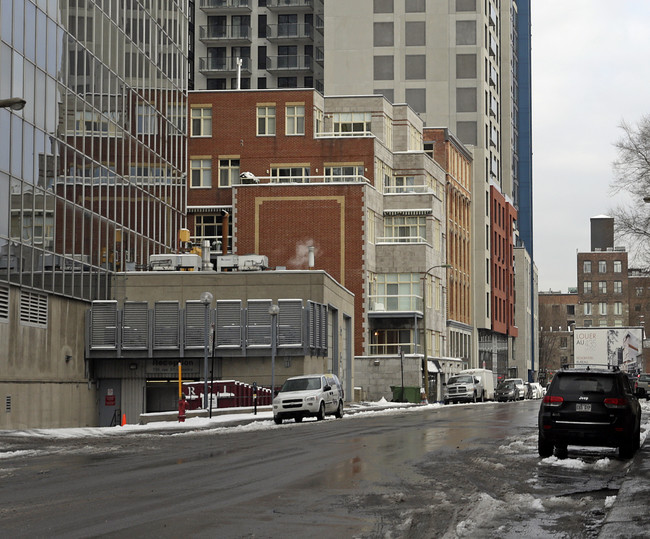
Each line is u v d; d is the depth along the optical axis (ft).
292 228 249.55
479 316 342.23
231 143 273.54
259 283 175.32
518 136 493.77
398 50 348.79
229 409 143.74
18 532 37.22
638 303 605.31
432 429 102.78
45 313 143.84
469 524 38.99
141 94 189.16
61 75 148.56
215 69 391.45
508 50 433.07
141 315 168.45
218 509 43.21
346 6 351.05
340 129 282.36
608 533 35.96
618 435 67.62
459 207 323.57
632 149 175.52
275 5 386.93
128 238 181.06
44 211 141.90
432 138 309.22
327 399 133.08
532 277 499.51
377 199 261.24
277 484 52.34
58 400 149.07
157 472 59.00
